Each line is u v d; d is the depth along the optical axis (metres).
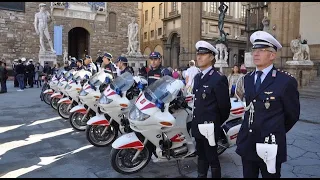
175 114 4.50
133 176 4.56
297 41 16.23
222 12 22.02
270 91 2.85
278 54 17.59
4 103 12.18
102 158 5.41
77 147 6.08
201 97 3.94
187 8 26.94
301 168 4.90
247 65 18.64
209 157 4.01
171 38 42.94
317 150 5.88
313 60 20.66
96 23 33.41
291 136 6.94
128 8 35.34
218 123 3.98
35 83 21.70
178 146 4.47
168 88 4.33
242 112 5.13
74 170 4.81
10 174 4.61
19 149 5.93
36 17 22.94
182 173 4.67
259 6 32.69
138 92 5.53
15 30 28.52
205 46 3.93
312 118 8.93
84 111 7.08
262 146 2.75
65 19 31.34
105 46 34.12
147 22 49.53
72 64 10.76
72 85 8.06
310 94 14.45
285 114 2.89
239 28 45.31
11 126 7.95
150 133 4.30
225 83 3.93
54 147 6.08
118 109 5.46
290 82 2.83
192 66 9.75
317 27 20.53
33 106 11.44
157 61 5.20
